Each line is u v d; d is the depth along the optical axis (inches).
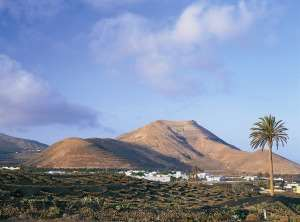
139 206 2711.6
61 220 1888.5
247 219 2388.0
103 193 3412.9
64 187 3302.2
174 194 4133.9
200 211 2519.7
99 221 1939.0
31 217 1898.4
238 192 4739.2
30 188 2962.6
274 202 3120.1
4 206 2044.8
